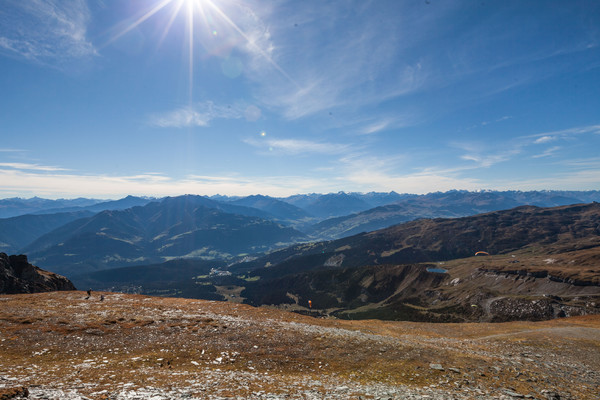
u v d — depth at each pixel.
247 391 19.25
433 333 54.34
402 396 20.48
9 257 98.88
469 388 23.86
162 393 17.12
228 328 39.09
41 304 48.12
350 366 29.28
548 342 45.56
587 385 27.41
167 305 56.19
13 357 25.23
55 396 14.48
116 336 33.47
